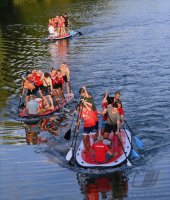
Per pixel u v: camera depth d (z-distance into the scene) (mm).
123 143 21156
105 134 20938
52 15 82000
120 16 75125
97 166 19328
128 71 37500
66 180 18781
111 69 38500
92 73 37438
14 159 21062
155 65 39000
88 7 93500
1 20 79375
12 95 32281
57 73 28891
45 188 18219
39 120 26641
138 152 21078
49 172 19562
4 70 40844
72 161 20203
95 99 30281
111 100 21906
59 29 56625
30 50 50312
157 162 19969
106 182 18469
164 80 34000
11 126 25766
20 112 27484
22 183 18719
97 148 19391
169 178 18453
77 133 22078
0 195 17859
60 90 29109
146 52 44781
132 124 24891
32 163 20547
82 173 19281
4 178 19219
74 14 82062
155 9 82000
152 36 54031
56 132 24438
